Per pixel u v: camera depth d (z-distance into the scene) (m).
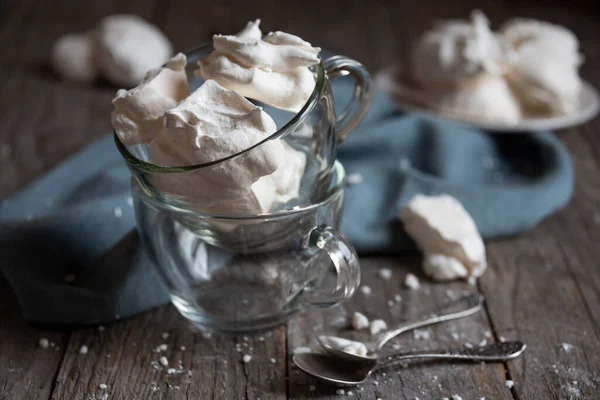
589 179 0.81
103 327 0.61
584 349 0.59
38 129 0.90
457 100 0.86
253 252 0.56
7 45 1.11
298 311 0.59
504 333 0.61
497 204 0.71
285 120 0.54
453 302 0.63
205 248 0.56
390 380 0.57
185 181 0.52
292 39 0.55
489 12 1.24
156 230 0.57
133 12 1.24
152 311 0.62
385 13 1.25
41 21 1.20
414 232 0.68
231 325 0.58
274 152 0.51
